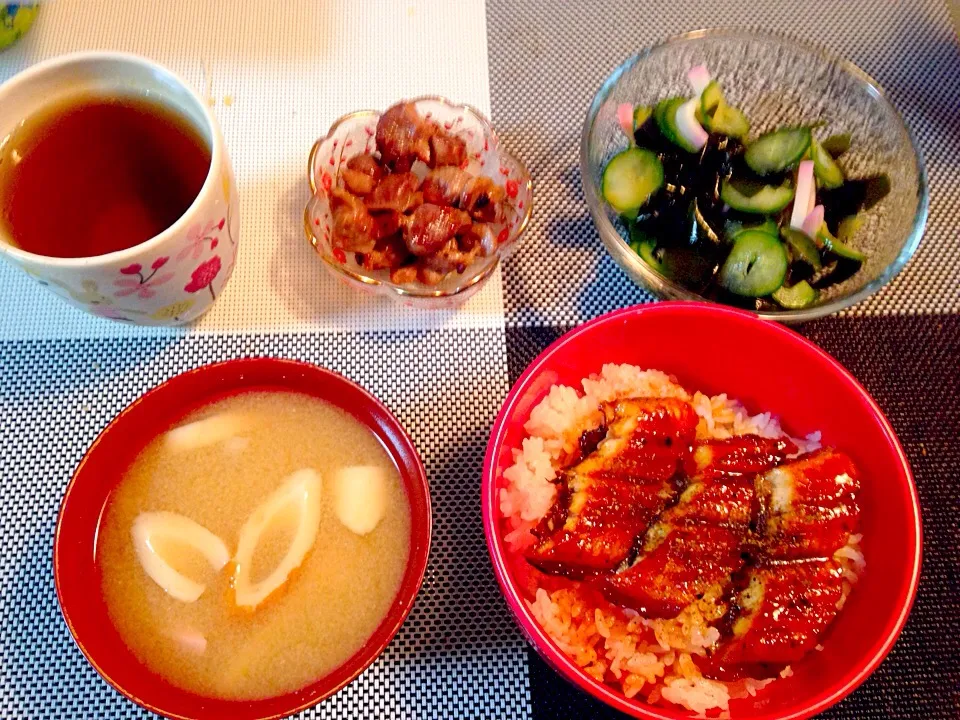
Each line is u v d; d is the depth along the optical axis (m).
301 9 0.39
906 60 0.40
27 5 0.38
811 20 0.41
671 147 0.36
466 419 0.33
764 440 0.32
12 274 0.34
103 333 0.34
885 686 0.31
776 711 0.27
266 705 0.27
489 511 0.28
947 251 0.37
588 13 0.40
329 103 0.37
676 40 0.35
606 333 0.31
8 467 0.32
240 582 0.29
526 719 0.30
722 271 0.34
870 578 0.30
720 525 0.31
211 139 0.28
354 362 0.34
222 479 0.30
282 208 0.35
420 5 0.39
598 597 0.31
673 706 0.29
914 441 0.34
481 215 0.34
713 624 0.30
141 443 0.30
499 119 0.38
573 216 0.36
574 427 0.32
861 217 0.35
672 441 0.31
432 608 0.31
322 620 0.29
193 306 0.32
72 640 0.30
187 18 0.38
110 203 0.30
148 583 0.29
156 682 0.28
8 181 0.29
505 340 0.34
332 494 0.30
